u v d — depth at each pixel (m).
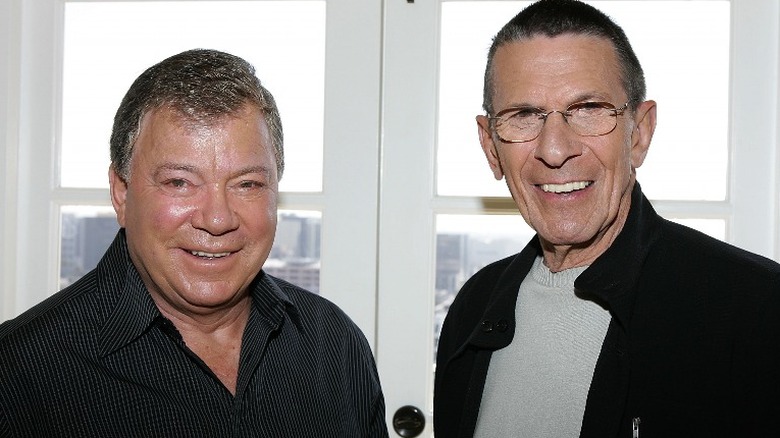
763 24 1.74
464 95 1.85
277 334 1.29
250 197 1.17
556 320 1.28
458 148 1.85
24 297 1.92
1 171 1.88
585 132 1.21
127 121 1.16
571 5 1.24
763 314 1.10
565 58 1.20
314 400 1.29
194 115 1.12
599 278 1.22
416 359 1.84
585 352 1.24
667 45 1.79
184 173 1.13
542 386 1.25
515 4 1.83
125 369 1.16
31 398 1.12
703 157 1.79
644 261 1.23
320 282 1.86
